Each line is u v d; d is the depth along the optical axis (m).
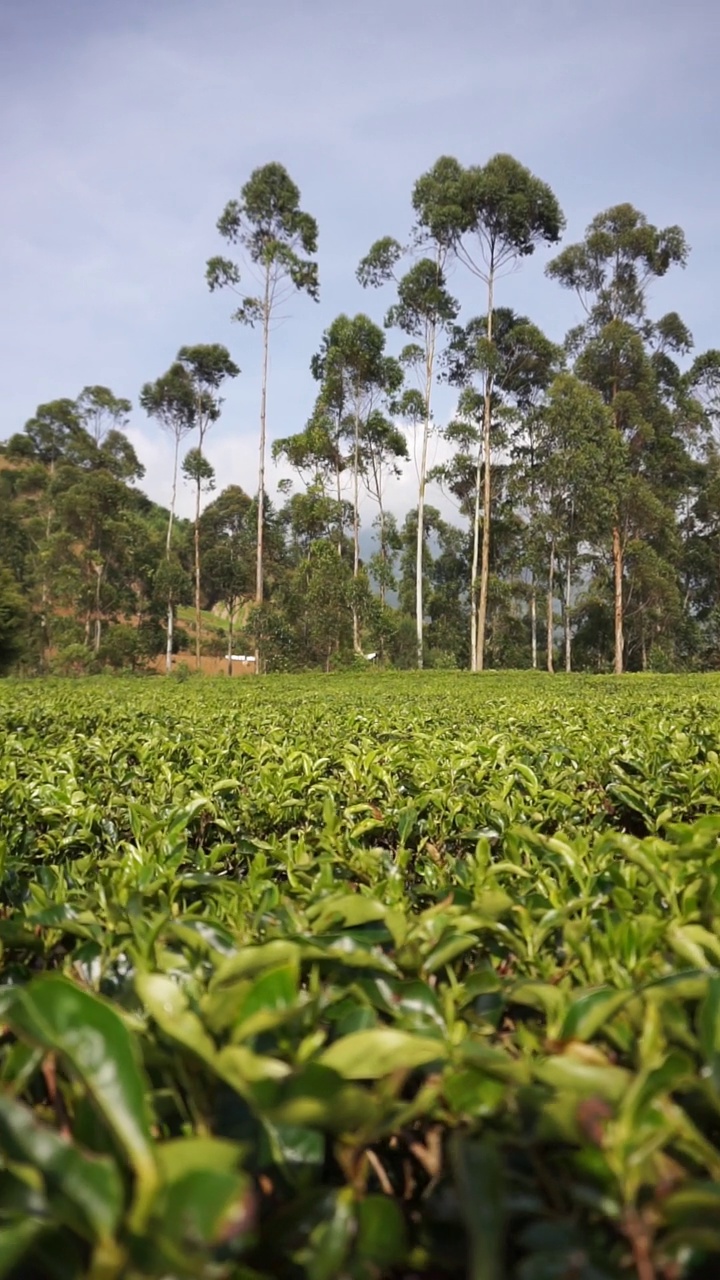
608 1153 0.81
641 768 3.60
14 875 2.09
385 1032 0.88
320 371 40.44
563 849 1.95
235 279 37.84
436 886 2.08
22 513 55.78
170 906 1.68
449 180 35.06
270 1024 0.94
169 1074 0.99
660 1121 0.83
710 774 3.31
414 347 36.97
